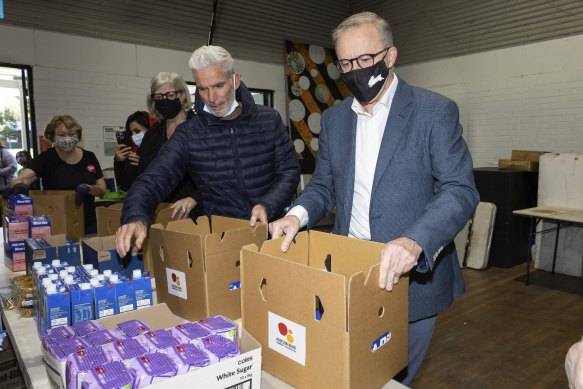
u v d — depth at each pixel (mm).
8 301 1344
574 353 653
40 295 1105
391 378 893
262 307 905
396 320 881
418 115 1194
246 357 758
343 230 1376
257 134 1679
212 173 1664
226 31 6207
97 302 1066
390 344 870
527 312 3535
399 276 869
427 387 2510
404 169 1213
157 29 5602
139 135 2738
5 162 4953
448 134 1161
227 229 1430
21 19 4664
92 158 2707
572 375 636
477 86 5844
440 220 1001
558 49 5020
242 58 6422
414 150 1199
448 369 2689
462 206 1056
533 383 2520
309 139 6977
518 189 4750
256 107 1713
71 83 5035
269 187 1762
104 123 5289
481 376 2607
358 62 1166
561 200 4422
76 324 929
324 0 7148
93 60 5164
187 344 793
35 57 4789
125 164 2748
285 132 1808
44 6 4785
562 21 4949
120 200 3719
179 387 691
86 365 720
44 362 907
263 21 6543
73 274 1188
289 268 826
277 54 6758
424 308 1291
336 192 1404
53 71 4910
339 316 752
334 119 1424
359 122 1346
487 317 3445
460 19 5934
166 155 1588
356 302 753
